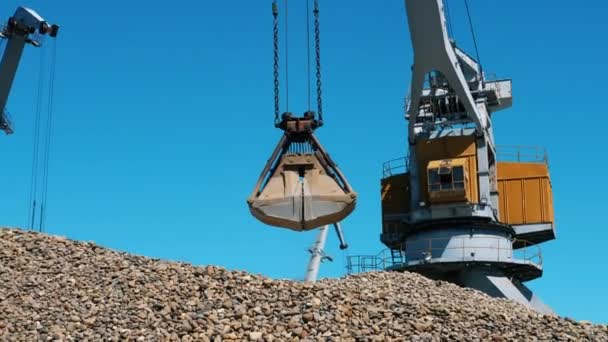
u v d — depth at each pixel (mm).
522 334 19406
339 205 16062
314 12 17234
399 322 19578
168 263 22750
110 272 21906
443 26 31766
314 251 40000
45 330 18453
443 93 37688
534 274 38594
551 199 39719
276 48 17328
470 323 19875
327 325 18953
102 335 18359
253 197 16281
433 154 37281
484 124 37188
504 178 39750
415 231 37406
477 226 36656
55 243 23938
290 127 16688
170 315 19406
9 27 42500
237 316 19328
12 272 21547
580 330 20203
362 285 25094
